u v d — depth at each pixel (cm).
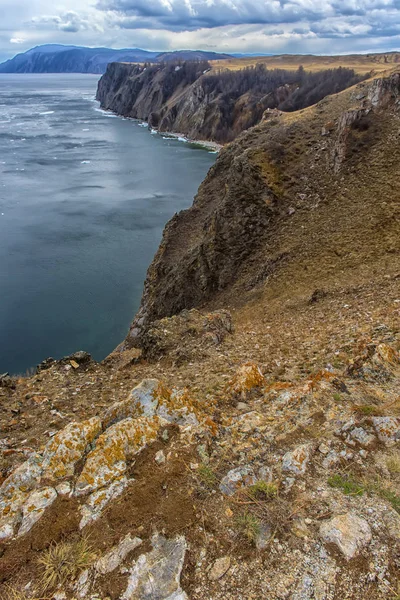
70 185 8612
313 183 3503
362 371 864
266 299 2497
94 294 4462
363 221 2770
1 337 3719
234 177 3741
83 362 1459
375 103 3709
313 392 791
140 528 492
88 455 609
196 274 3522
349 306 1650
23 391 1184
